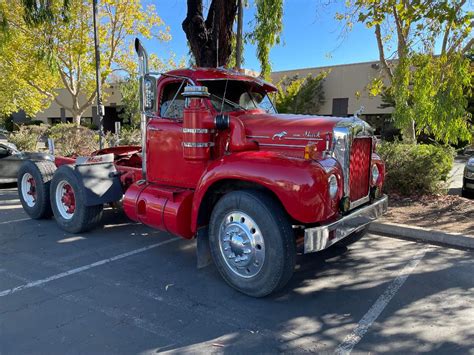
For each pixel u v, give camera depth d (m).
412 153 7.88
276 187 3.44
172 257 4.88
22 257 4.83
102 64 22.77
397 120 8.48
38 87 24.55
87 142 14.48
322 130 3.86
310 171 3.44
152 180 4.98
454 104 7.26
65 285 4.01
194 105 4.12
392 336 3.08
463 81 7.30
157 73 4.55
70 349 2.88
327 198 3.53
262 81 5.14
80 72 24.11
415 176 7.61
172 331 3.14
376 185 4.71
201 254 4.20
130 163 6.73
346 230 3.79
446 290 3.89
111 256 4.89
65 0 11.77
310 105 29.20
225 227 3.85
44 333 3.09
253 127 4.28
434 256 4.86
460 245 5.23
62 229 6.02
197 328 3.19
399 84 8.41
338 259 4.77
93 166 5.66
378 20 7.03
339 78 29.42
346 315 3.41
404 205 7.11
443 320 3.31
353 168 4.07
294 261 3.53
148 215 4.62
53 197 6.02
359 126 4.07
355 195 4.16
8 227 6.23
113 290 3.90
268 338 3.05
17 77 23.72
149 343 2.97
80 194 5.50
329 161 3.74
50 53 12.42
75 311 3.46
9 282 4.08
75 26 20.88
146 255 4.94
